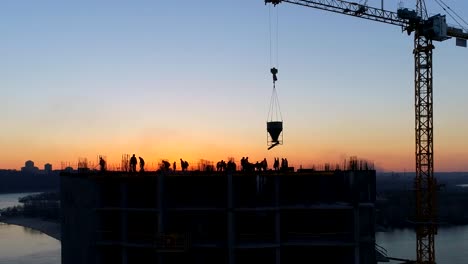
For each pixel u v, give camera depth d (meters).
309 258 57.25
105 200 60.50
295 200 57.81
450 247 148.25
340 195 57.78
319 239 55.81
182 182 58.41
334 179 58.03
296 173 56.59
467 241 159.75
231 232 54.34
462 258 131.25
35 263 134.88
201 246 55.16
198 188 58.41
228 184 54.88
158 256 56.41
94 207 59.50
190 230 57.47
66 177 64.62
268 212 56.44
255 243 54.78
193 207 56.22
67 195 64.31
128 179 59.00
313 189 58.12
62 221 65.81
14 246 168.88
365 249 56.12
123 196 58.69
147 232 58.72
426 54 98.81
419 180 96.94
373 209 56.84
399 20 99.38
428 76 98.50
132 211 57.81
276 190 56.06
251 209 54.44
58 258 141.75
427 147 97.31
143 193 59.41
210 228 57.38
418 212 96.25
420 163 97.31
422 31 97.94
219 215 57.06
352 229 55.31
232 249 54.06
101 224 60.25
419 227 96.50
